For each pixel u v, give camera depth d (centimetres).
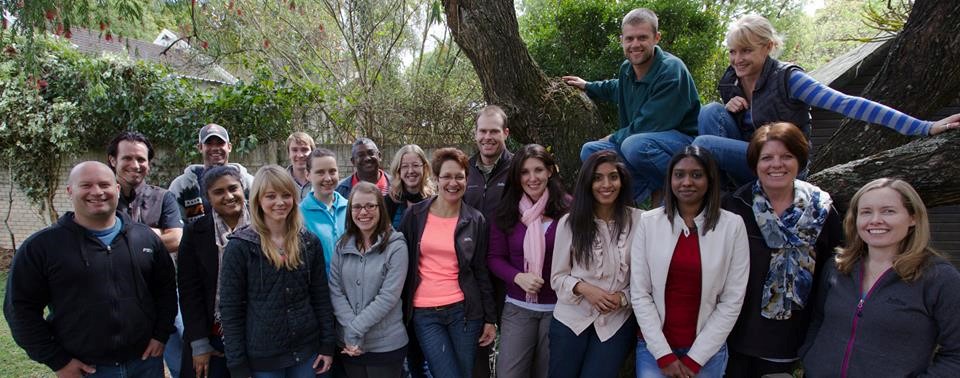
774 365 241
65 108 751
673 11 685
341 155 770
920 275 197
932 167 251
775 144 224
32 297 238
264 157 771
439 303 293
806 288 229
